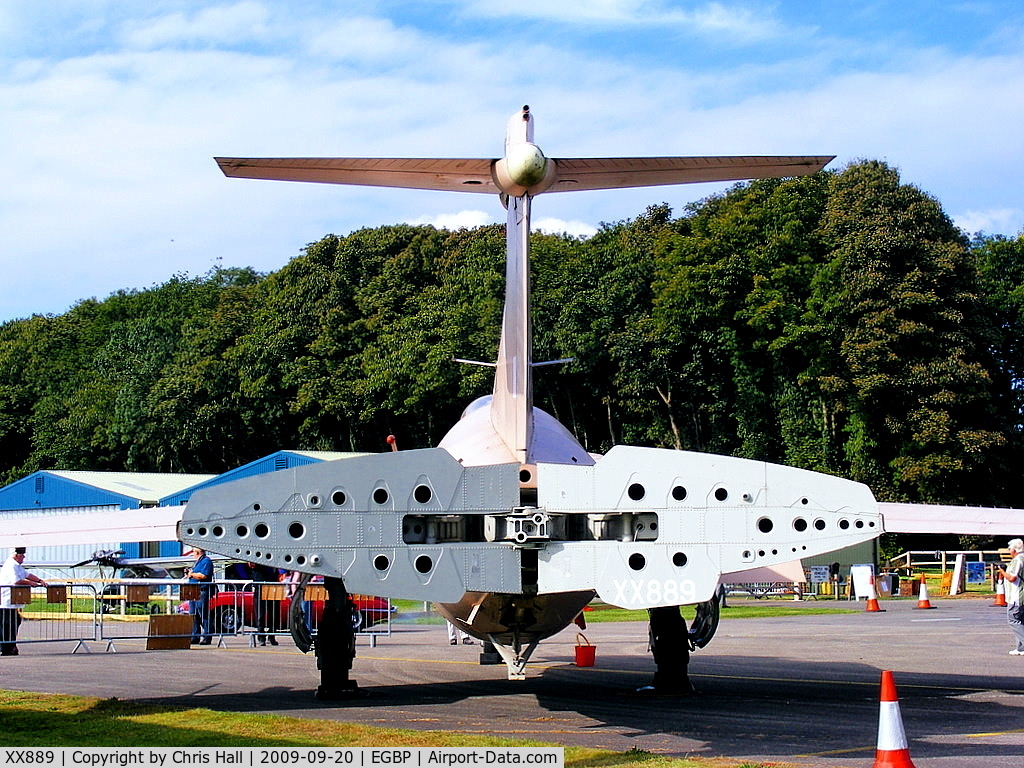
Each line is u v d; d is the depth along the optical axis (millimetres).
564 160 10469
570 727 9758
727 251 48188
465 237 61312
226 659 17297
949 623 23453
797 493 8922
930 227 43281
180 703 11578
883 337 41469
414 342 52406
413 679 13953
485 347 50469
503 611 10289
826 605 31281
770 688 12625
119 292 88750
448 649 18688
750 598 36250
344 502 8992
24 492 44844
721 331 48125
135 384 62188
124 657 17750
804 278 46594
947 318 41719
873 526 8883
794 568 12133
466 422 12656
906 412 41938
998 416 45031
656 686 12195
